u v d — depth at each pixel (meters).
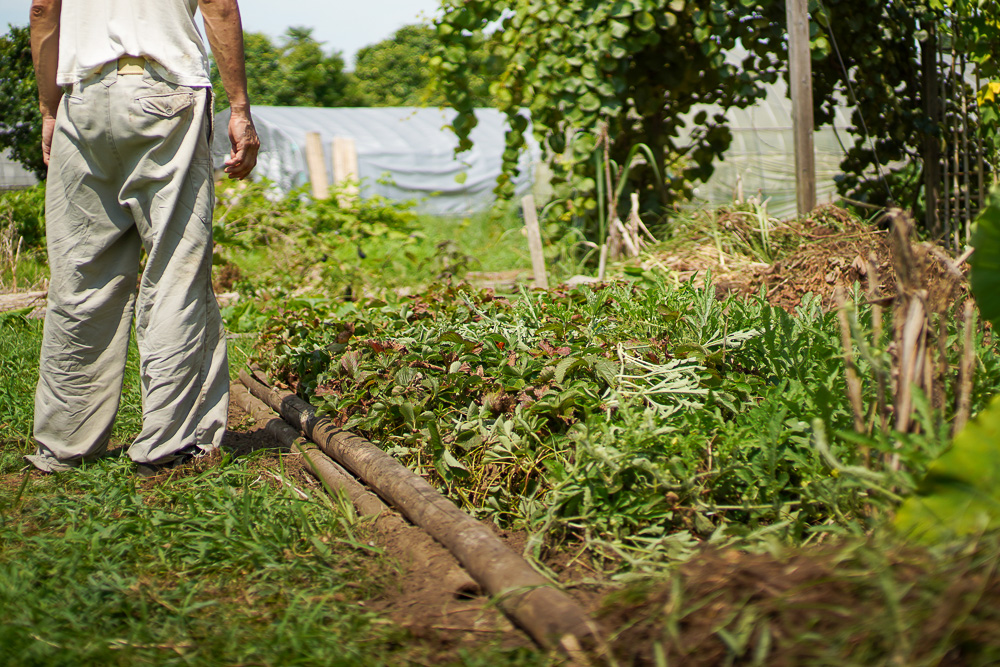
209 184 2.89
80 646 1.59
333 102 33.59
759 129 12.55
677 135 7.98
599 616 1.56
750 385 2.69
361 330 3.97
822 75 7.23
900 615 1.27
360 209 11.22
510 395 2.72
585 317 3.60
